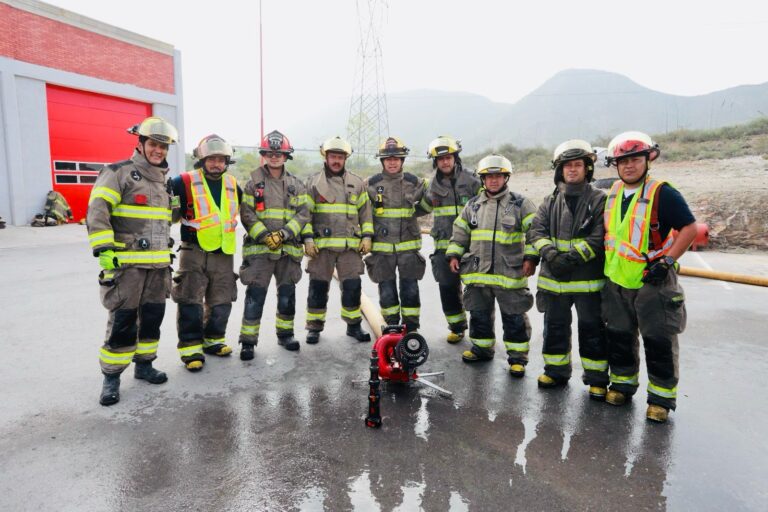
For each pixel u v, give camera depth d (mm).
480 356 4199
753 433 3004
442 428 3033
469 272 4008
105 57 15188
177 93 17578
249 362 4152
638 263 3096
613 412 3279
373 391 2994
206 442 2818
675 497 2361
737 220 10883
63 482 2412
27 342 4543
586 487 2430
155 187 3486
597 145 31281
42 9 13484
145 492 2340
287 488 2387
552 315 3605
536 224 3625
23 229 12867
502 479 2488
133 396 3438
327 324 5332
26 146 13562
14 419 3072
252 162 31922
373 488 2395
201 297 4008
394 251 4695
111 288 3305
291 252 4422
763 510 2275
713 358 4320
